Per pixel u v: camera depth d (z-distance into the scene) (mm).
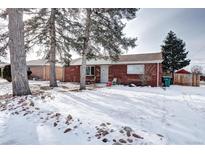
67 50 12633
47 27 11961
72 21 11836
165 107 5832
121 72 17109
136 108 5516
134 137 3000
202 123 4230
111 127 3365
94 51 11633
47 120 3852
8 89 10289
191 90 11750
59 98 6559
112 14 10594
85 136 3055
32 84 14891
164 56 28031
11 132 3301
